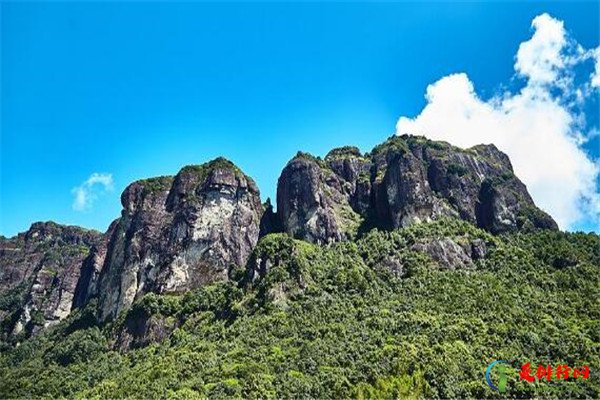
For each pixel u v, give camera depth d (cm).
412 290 12700
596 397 8894
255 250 14788
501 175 18438
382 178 17700
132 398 9869
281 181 18050
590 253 14500
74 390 12538
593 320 11119
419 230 14838
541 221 16625
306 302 12369
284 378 9525
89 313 17862
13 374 14575
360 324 11200
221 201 17925
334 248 15400
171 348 12825
